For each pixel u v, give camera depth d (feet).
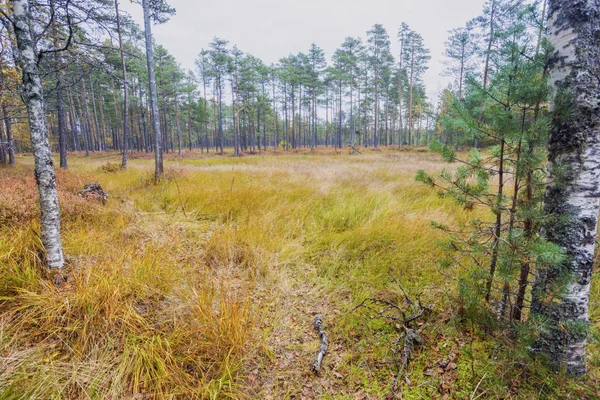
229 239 15.17
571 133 6.51
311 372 8.16
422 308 9.86
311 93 140.77
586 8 6.12
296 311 10.83
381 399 7.25
